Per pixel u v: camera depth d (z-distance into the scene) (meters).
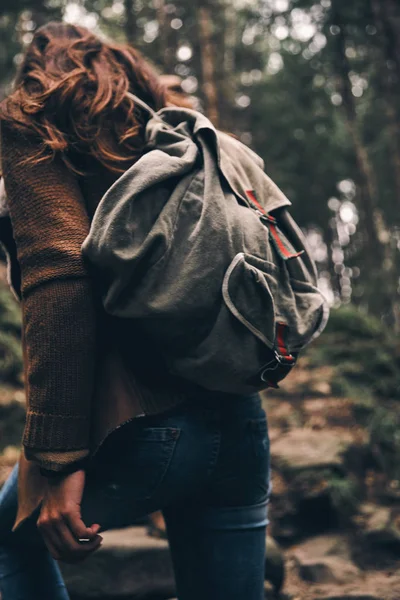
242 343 1.10
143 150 1.20
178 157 1.16
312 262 1.29
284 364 1.12
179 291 1.07
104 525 1.17
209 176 1.14
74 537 1.06
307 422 5.11
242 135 21.47
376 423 4.94
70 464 1.04
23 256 1.07
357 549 3.29
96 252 1.04
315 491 3.53
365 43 12.99
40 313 1.04
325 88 17.70
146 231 1.08
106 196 1.07
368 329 7.99
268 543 2.74
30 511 1.15
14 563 1.28
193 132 1.21
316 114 20.38
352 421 5.16
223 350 1.09
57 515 1.05
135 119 1.23
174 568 1.33
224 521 1.26
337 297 24.36
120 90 1.21
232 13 17.47
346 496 3.54
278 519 3.45
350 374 6.53
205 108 14.05
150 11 15.73
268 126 21.12
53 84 1.18
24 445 1.05
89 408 1.07
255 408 1.25
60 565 2.39
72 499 1.06
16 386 5.27
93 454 1.09
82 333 1.04
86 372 1.05
